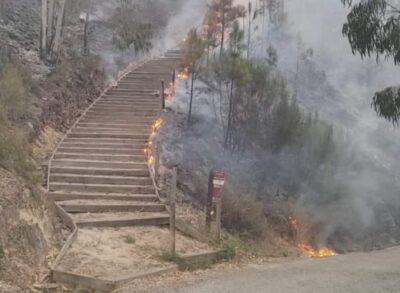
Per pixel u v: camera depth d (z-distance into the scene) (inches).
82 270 290.8
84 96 663.8
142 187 452.8
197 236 383.9
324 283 290.2
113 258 319.9
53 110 570.6
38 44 788.6
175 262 322.7
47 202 374.0
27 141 456.4
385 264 365.7
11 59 599.2
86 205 408.2
